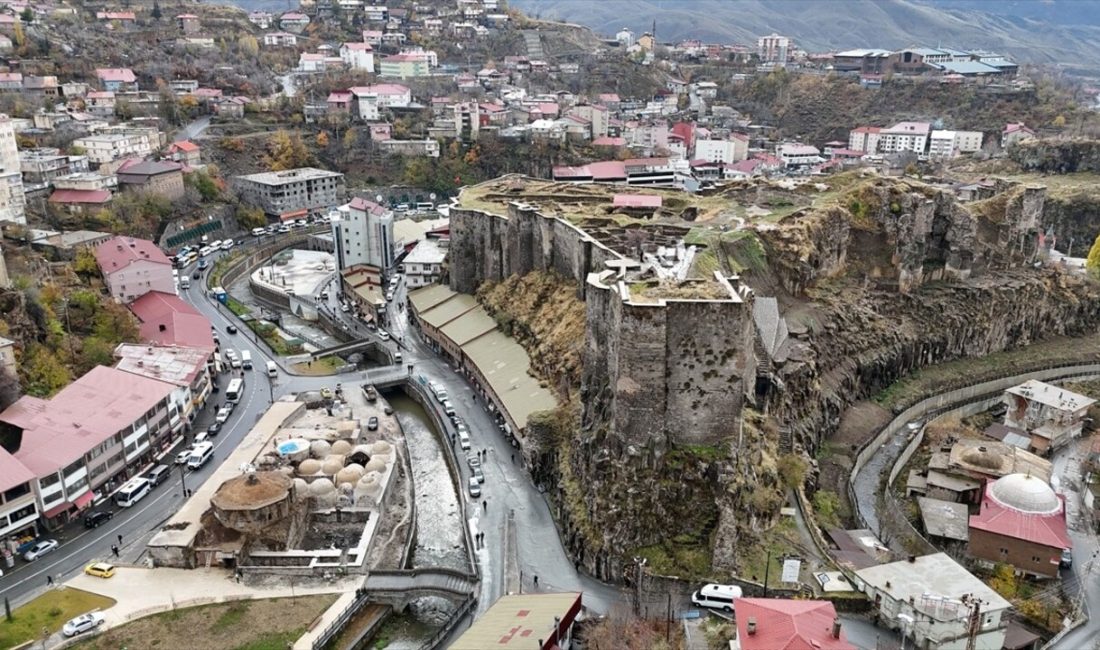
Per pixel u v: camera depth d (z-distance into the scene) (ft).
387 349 594.65
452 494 426.10
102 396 426.92
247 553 347.56
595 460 357.00
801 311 540.52
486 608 321.93
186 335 541.34
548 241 576.20
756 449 362.53
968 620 276.00
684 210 635.25
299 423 471.62
